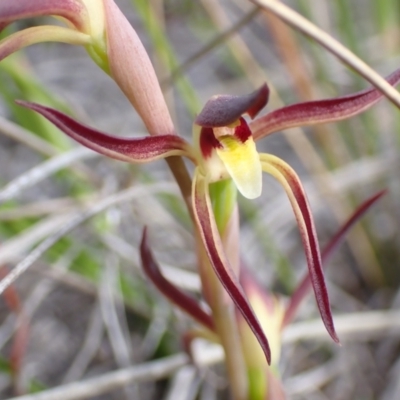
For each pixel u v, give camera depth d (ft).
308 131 1.03
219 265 0.43
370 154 0.89
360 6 1.07
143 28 1.19
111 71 0.44
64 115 0.40
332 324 0.43
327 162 0.94
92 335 0.75
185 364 0.63
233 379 0.50
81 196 0.74
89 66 1.15
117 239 0.74
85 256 0.75
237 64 1.02
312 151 0.83
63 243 0.73
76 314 0.83
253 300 0.51
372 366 0.78
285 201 0.84
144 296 0.78
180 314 0.72
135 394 0.73
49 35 0.43
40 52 1.16
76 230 0.77
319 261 0.43
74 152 0.65
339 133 0.90
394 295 0.85
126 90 0.44
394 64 0.93
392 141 0.93
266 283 0.82
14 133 0.72
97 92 1.10
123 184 0.72
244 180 0.43
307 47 0.95
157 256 0.81
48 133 0.77
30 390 0.69
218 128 0.44
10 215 0.69
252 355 0.50
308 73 0.89
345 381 0.77
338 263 0.90
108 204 0.60
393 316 0.72
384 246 0.88
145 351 0.75
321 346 0.79
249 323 0.42
